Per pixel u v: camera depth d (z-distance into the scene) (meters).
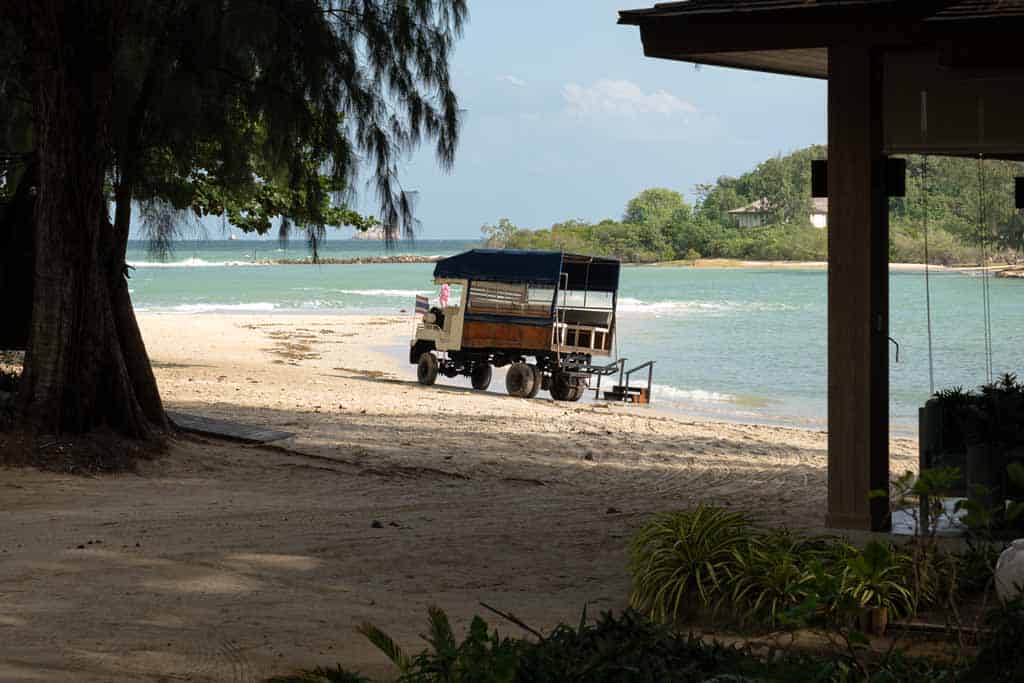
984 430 7.91
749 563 6.17
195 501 10.09
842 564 5.92
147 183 13.79
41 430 11.55
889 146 8.79
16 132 14.21
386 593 7.03
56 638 5.75
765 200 144.12
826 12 7.87
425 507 10.18
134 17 12.27
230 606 6.55
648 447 15.31
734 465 13.77
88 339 11.91
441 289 26.45
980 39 7.16
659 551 6.48
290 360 29.66
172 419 14.37
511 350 24.78
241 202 21.12
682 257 144.25
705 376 28.77
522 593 7.12
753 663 4.21
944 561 6.20
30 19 11.45
